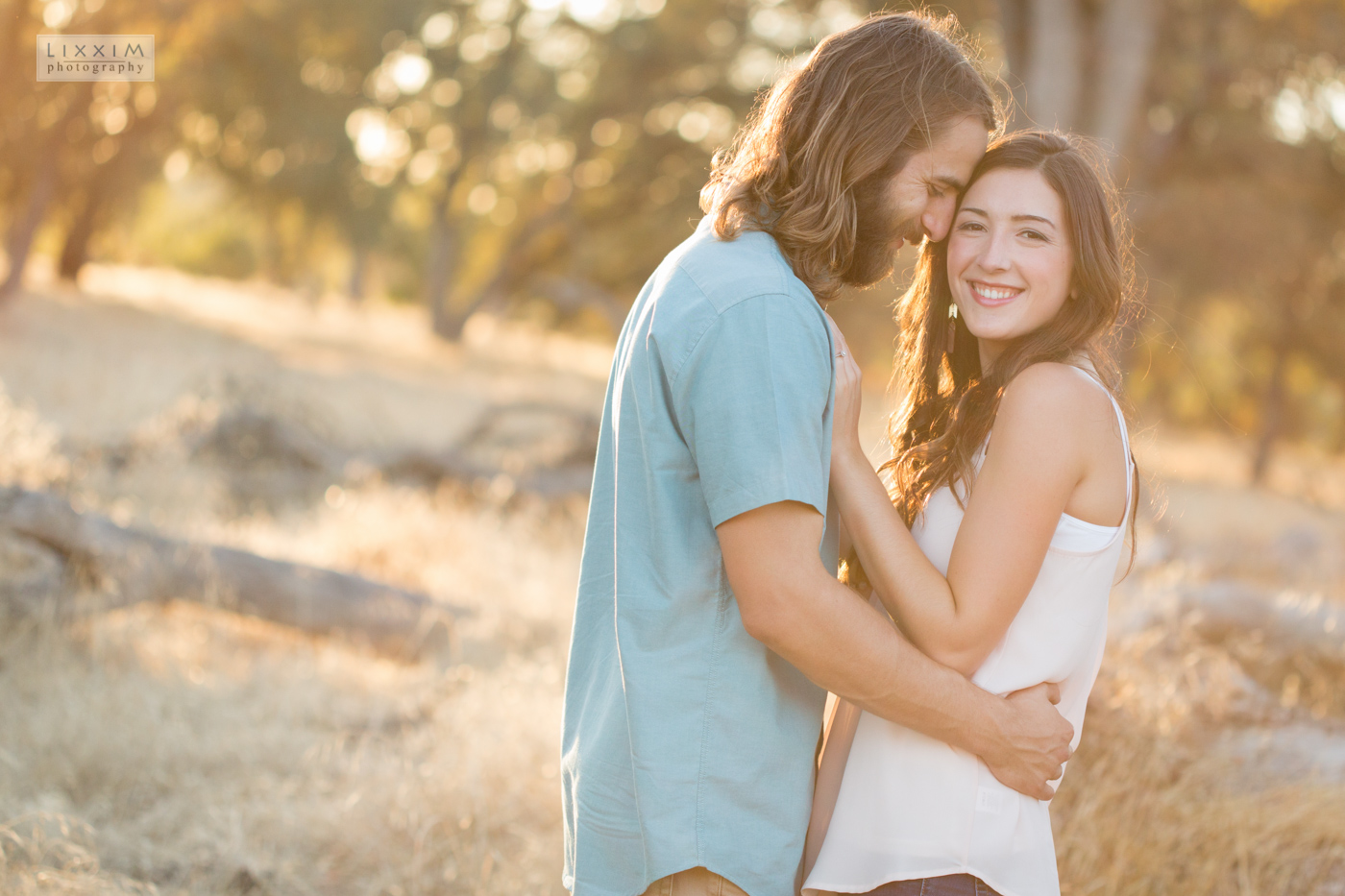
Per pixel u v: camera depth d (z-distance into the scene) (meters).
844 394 1.64
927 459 1.82
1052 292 1.76
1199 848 2.85
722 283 1.55
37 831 2.72
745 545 1.50
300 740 3.56
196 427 7.35
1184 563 5.87
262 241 43.47
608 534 1.75
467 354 22.73
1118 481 1.69
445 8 24.94
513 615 5.01
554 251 28.59
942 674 1.58
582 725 1.72
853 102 1.62
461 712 3.78
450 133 26.59
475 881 2.88
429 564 5.99
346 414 11.11
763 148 1.68
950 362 2.03
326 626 4.43
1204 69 13.69
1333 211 16.59
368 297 48.16
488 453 9.37
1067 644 1.69
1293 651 4.06
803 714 1.67
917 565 1.62
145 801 3.17
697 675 1.59
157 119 18.17
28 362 10.61
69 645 3.90
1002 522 1.63
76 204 20.14
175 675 3.92
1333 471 22.69
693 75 22.89
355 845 3.03
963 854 1.65
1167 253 16.80
